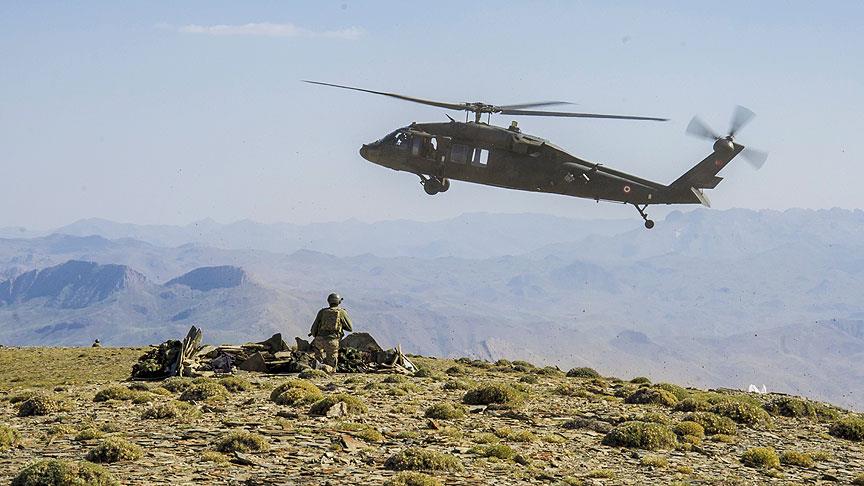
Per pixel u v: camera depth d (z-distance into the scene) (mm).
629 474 20797
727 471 22203
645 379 46281
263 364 43438
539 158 60469
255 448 20641
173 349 43688
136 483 16734
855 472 23156
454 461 19438
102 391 32688
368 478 17938
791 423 32344
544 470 20547
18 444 21531
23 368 53562
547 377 47594
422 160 59562
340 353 45375
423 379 42094
